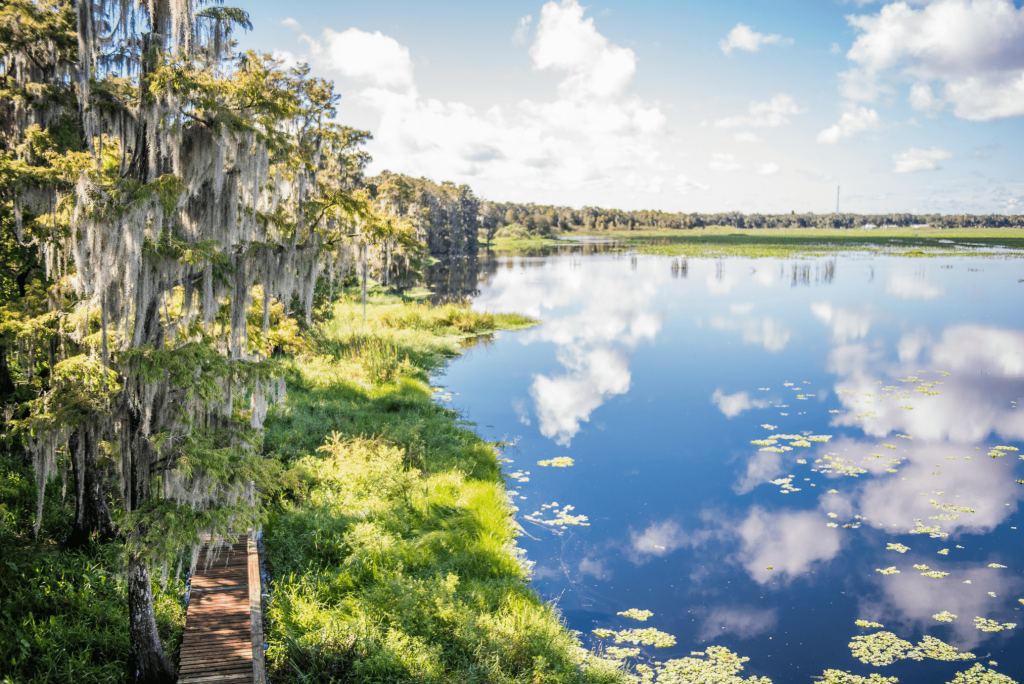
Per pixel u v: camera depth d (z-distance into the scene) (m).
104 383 6.84
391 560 11.27
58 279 8.48
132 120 7.19
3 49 10.62
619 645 10.60
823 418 22.48
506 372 28.98
